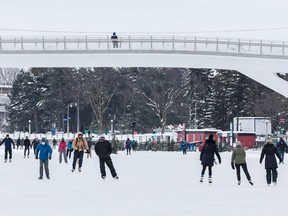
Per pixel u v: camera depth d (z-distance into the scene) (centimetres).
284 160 8312
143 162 7425
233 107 17475
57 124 19312
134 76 18862
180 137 14512
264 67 11069
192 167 6325
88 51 10725
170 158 8712
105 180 4472
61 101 19162
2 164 6775
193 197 3247
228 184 4184
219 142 12656
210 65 11038
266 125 14938
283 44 10988
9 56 10719
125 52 10738
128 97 18450
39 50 10700
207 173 5359
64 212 2588
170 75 18075
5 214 2519
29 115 19575
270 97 16288
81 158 5416
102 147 4497
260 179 4709
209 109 18012
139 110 18500
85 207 2778
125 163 7169
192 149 13175
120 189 3709
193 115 18325
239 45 10925
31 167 6197
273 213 2586
